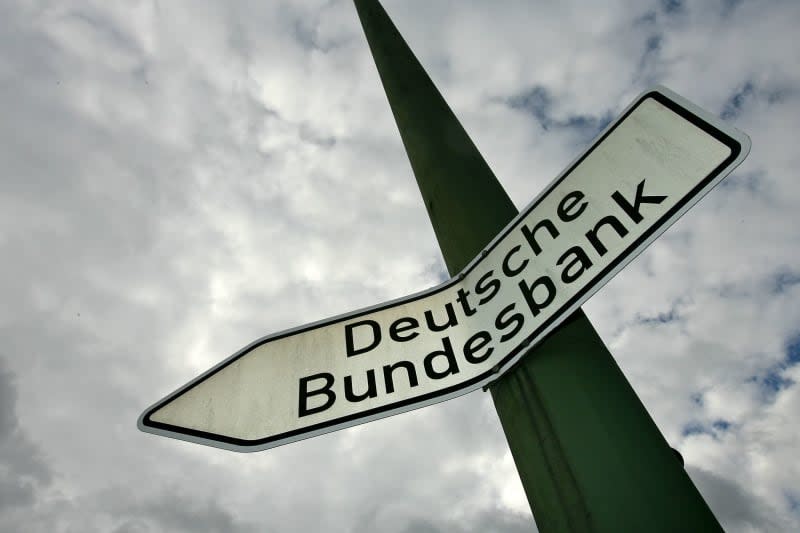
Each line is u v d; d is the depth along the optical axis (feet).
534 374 4.93
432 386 5.47
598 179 5.47
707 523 3.68
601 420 4.33
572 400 4.54
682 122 5.04
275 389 6.09
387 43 10.50
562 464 4.31
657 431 4.23
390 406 5.49
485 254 6.15
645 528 3.70
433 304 6.27
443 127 8.08
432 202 7.33
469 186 7.06
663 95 5.37
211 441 5.74
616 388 4.54
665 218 4.66
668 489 3.85
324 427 5.57
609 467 4.06
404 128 8.64
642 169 5.13
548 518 4.28
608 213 5.14
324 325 6.64
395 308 6.48
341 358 6.19
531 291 5.34
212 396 6.19
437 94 8.93
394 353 5.99
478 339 5.58
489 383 5.16
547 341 5.07
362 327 6.43
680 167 4.83
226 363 6.53
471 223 6.66
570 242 5.29
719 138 4.68
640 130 5.37
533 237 5.70
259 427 5.77
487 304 5.75
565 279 5.09
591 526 3.89
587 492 4.03
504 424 5.08
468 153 7.64
